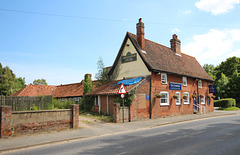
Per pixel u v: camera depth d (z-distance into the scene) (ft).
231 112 88.84
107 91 62.54
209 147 24.58
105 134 36.04
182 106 72.95
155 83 61.62
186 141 28.12
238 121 52.49
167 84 66.39
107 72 81.10
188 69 82.02
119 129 40.70
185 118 60.59
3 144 26.84
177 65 76.59
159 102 62.28
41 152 23.71
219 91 144.66
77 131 37.70
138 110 54.85
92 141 29.76
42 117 35.73
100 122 50.19
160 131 37.58
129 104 52.49
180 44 89.97
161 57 72.28
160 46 80.02
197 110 82.17
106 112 63.82
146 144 26.53
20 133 32.65
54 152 23.54
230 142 27.30
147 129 41.14
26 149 25.46
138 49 64.85
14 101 45.85
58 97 107.24
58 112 38.32
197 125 45.34
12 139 29.81
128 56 69.51
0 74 135.64
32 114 34.35
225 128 40.06
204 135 32.60
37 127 34.91
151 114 58.59
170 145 25.75
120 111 50.14
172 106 67.51
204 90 90.02
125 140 29.66
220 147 24.57
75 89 103.30
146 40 74.49
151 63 62.75
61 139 30.42
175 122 52.37
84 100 78.02
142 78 60.29
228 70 159.63
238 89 135.95
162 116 62.69
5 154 23.21
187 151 22.76
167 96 66.28
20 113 32.81
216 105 122.21
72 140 31.09
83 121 51.60
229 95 139.03
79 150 24.25
